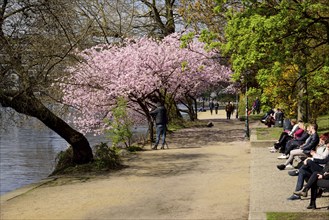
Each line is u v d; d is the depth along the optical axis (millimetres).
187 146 22188
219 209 9641
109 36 31188
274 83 17703
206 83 35125
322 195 10102
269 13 13531
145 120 28562
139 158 18312
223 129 30844
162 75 25750
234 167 15289
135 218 9250
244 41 12977
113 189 12383
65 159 16609
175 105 35156
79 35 16047
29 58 13391
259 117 42031
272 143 19891
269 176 12758
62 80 15992
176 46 27406
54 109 18156
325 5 13367
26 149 33375
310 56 14180
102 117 24562
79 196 11656
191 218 9008
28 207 10688
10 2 12812
